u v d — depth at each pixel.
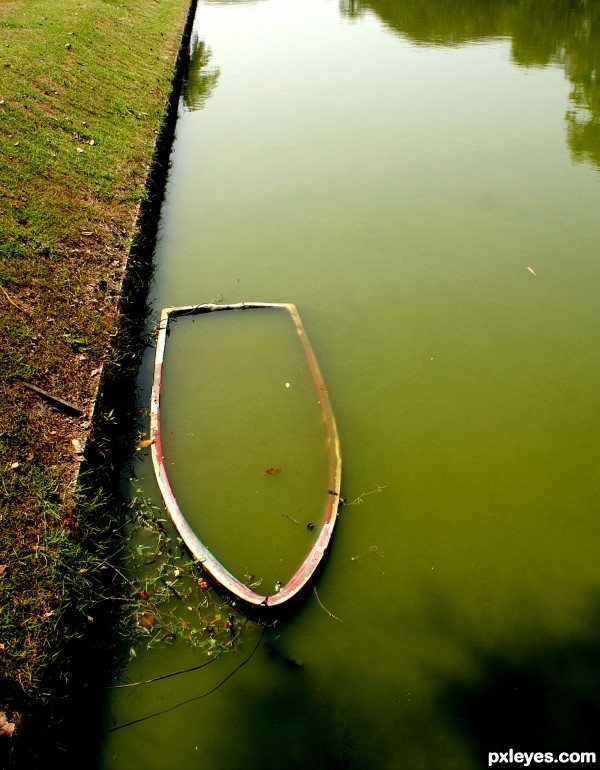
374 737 4.06
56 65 12.60
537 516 5.48
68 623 4.30
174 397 6.72
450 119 14.46
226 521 5.40
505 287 8.45
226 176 11.83
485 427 6.34
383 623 4.66
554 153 12.65
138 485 5.74
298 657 4.44
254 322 7.69
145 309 8.18
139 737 4.07
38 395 5.71
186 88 17.44
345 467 5.90
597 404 6.61
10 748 3.53
